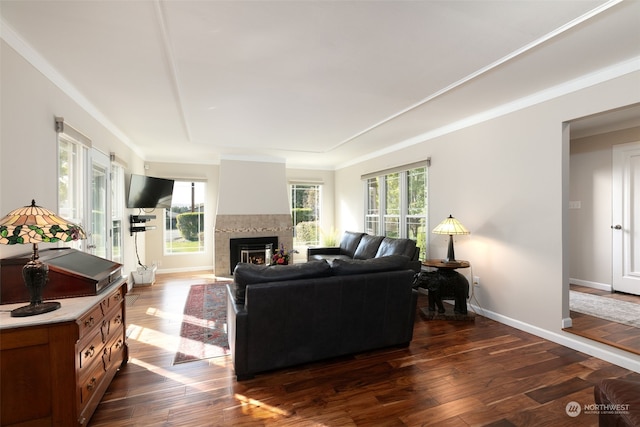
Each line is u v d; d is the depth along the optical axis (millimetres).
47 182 2332
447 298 3652
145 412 1877
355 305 2529
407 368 2422
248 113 3506
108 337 2066
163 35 1948
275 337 2299
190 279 5613
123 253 4582
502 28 1896
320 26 1863
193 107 3293
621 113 3492
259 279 2316
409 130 4340
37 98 2197
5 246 1896
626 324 2943
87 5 1651
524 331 3150
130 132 4336
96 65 2350
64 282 1841
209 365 2471
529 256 3107
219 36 1965
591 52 2205
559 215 2842
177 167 6367
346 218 7094
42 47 2084
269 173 6387
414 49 2145
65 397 1546
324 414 1869
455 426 1764
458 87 2826
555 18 1799
